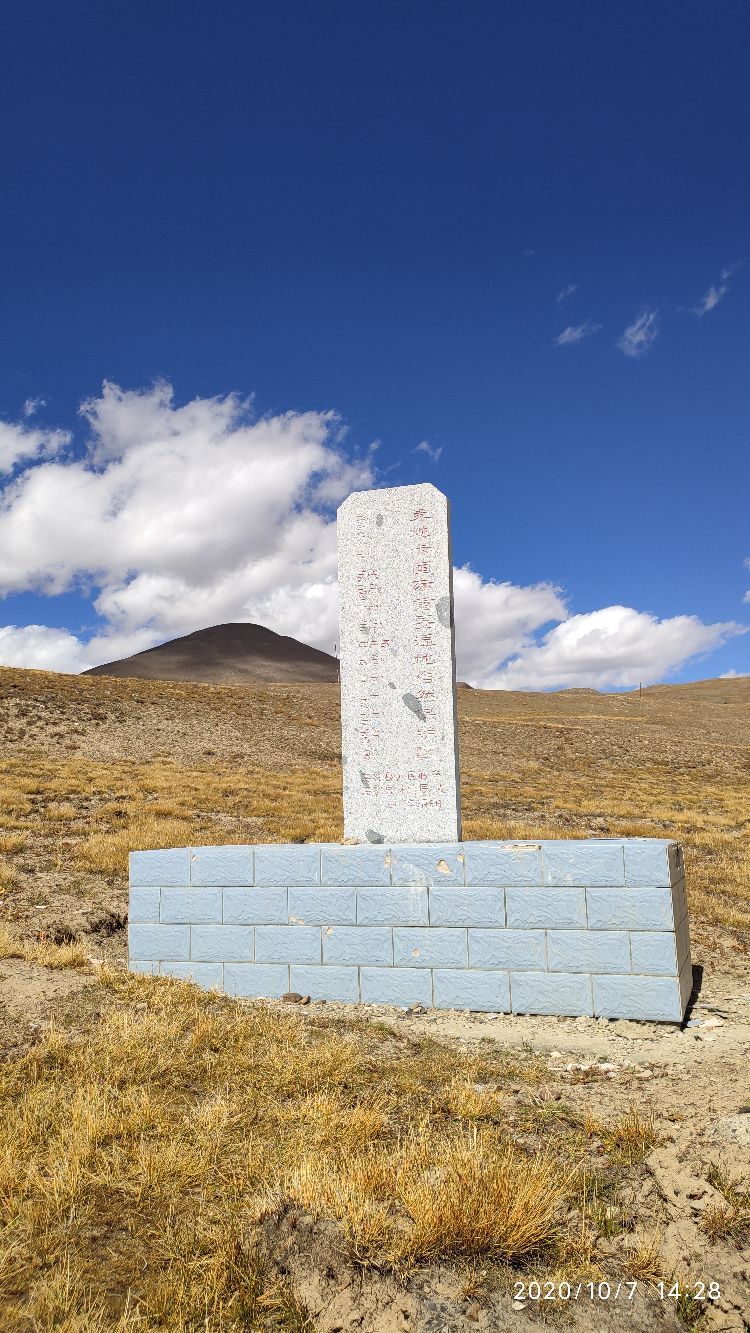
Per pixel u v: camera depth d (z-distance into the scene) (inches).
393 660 354.0
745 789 1529.3
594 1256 134.0
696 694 6973.4
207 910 326.3
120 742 1519.4
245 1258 131.5
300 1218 140.7
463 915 299.3
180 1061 214.7
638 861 284.0
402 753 348.8
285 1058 221.0
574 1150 170.2
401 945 304.5
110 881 531.2
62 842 665.0
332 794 1106.7
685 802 1240.2
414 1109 194.2
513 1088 213.6
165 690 2153.1
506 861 297.0
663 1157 164.1
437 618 350.0
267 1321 119.8
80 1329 113.8
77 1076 198.8
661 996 278.5
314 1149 167.0
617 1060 240.2
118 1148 165.8
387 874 308.5
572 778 1587.1
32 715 1601.9
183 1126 177.2
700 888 559.2
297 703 2336.4
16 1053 215.0
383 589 358.0
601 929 285.9
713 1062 234.5
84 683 2042.3
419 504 356.5
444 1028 274.8
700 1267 131.3
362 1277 128.3
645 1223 142.6
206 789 1058.1
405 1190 147.5
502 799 1153.4
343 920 311.3
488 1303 123.2
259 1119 183.9
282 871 319.6
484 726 2292.1
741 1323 119.7
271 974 316.5
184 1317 117.2
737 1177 153.6
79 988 283.1
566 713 3686.0
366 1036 257.4
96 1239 137.7
